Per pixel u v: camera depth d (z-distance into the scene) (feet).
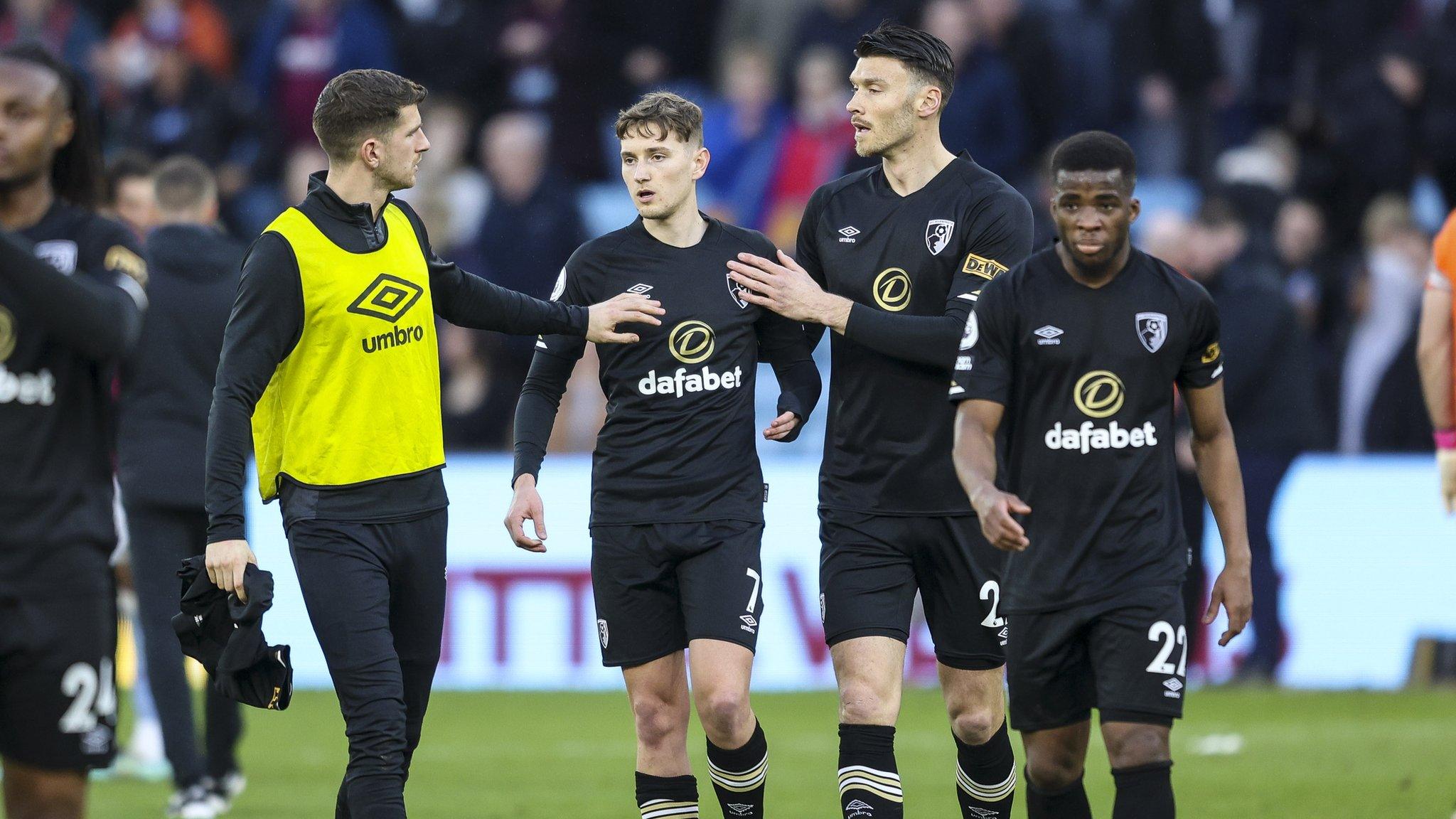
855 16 161.48
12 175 47.55
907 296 64.23
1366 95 161.38
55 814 48.11
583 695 123.85
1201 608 122.52
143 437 82.02
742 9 173.99
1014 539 52.80
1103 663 54.60
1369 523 127.44
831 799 84.33
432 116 158.71
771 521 127.34
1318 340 149.48
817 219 66.64
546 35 166.09
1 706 47.70
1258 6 170.71
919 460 63.21
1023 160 155.53
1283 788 85.30
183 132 158.30
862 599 63.16
